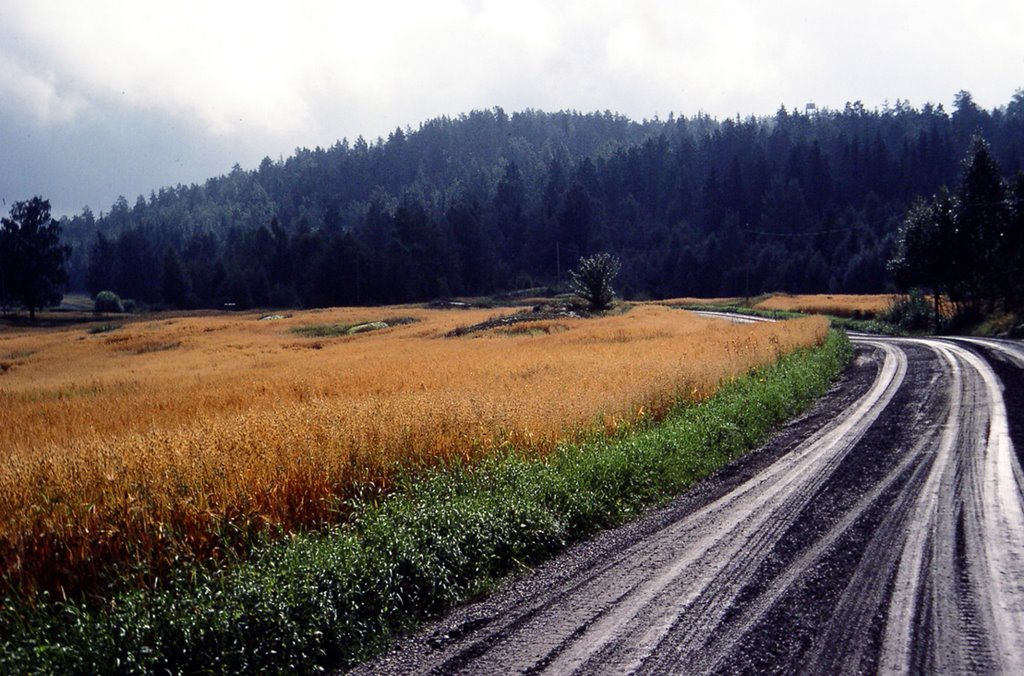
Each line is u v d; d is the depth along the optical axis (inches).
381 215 5807.1
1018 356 896.9
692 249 5339.6
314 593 209.5
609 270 2506.2
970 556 242.1
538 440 386.3
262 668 188.7
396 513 272.1
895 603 208.2
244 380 861.2
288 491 286.7
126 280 5949.8
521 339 1528.1
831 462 393.7
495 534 265.6
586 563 258.2
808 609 206.4
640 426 463.8
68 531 234.2
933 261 1881.2
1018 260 1679.4
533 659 184.7
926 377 747.4
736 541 269.0
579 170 7057.1
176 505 255.8
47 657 181.2
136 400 677.9
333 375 800.9
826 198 5905.5
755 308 3004.4
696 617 204.1
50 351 2114.9
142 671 179.8
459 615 220.1
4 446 426.6
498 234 6112.2
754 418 509.7
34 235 4003.4
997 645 182.1
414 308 3735.2
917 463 378.6
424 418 378.3
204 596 207.3
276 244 5467.5
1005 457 380.8
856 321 2252.7
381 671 186.9
